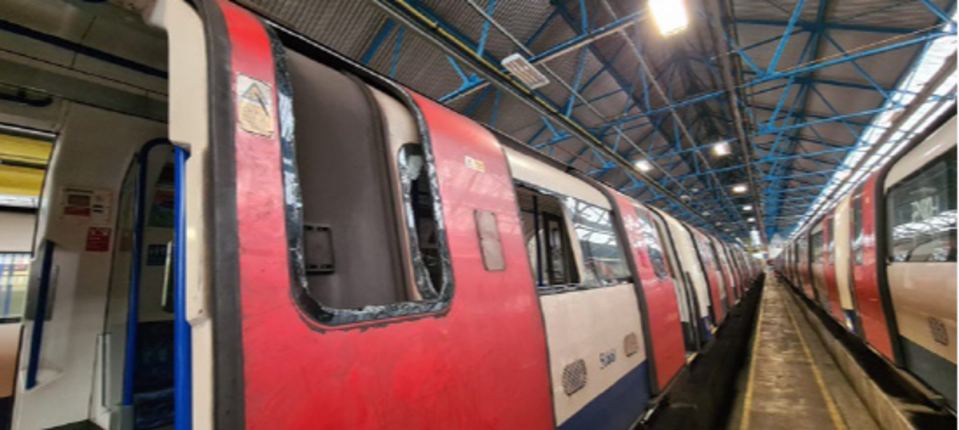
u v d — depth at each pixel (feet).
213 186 3.22
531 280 7.12
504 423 5.53
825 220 25.84
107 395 7.70
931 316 10.55
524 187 8.49
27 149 7.89
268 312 3.32
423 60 23.93
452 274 5.43
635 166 40.27
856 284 17.19
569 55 28.27
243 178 3.45
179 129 3.55
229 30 3.98
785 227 127.54
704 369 16.90
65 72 6.31
